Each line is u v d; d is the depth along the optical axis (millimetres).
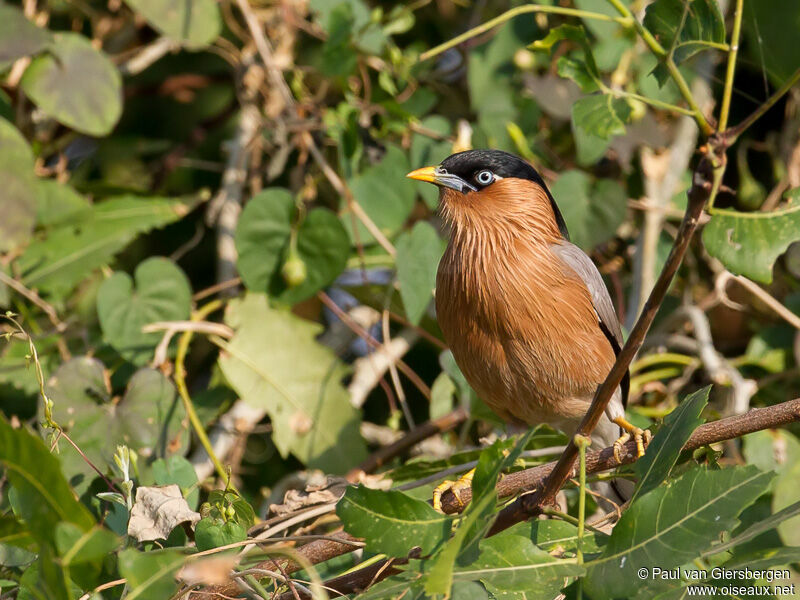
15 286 9305
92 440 8242
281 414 9516
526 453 8469
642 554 4863
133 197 10750
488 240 8320
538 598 5086
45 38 9266
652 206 10594
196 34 10109
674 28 5535
